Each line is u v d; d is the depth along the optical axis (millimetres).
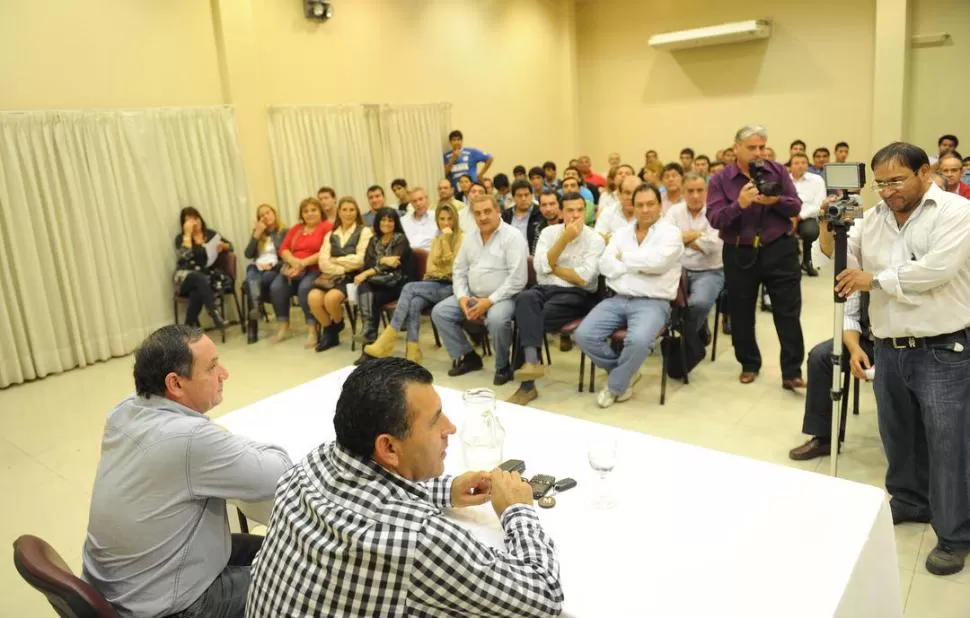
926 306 2027
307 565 1075
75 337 5035
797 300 3604
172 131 5578
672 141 9641
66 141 4945
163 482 1457
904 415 2275
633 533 1359
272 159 6379
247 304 5859
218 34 5941
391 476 1127
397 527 1050
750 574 1216
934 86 7652
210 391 1585
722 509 1425
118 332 5293
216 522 1556
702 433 3268
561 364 4406
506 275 4027
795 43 8453
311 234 5320
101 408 4188
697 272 4281
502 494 1342
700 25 9062
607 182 6688
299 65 6699
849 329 2492
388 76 7578
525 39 9305
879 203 2178
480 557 1093
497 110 9023
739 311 3754
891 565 1442
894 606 1464
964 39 7375
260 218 5574
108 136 5168
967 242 1915
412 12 7770
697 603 1153
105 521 1466
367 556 1031
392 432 1105
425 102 8016
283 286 5301
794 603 1138
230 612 1523
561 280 3930
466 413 1708
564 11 9844
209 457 1474
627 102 9898
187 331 1564
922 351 2082
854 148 8297
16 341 4762
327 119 6855
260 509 1729
